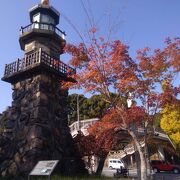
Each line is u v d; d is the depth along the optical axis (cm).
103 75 1814
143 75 1884
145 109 1906
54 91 2778
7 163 2430
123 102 1984
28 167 2239
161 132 3788
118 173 2964
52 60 2773
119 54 1803
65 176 2308
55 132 2633
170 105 1919
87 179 2247
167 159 4922
